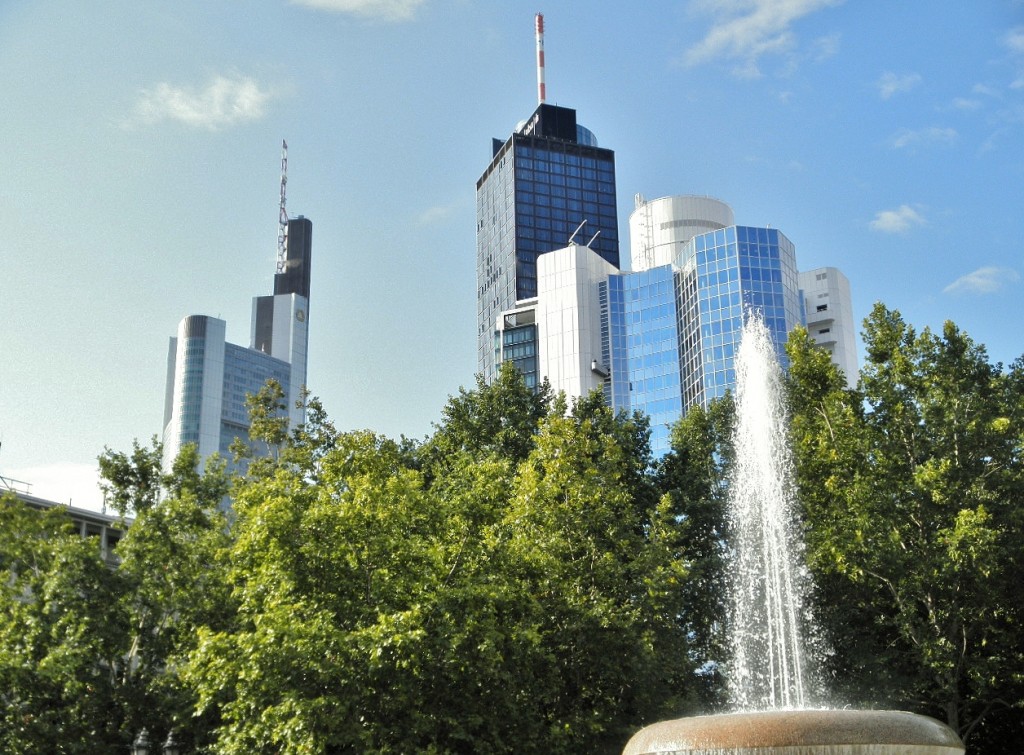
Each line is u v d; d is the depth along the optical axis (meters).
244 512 33.22
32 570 34.12
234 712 28.12
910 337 43.50
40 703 30.97
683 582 42.00
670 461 48.84
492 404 50.12
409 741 28.53
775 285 152.12
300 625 27.50
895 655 38.53
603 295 170.12
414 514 32.81
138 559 33.38
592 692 34.84
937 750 18.30
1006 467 40.16
